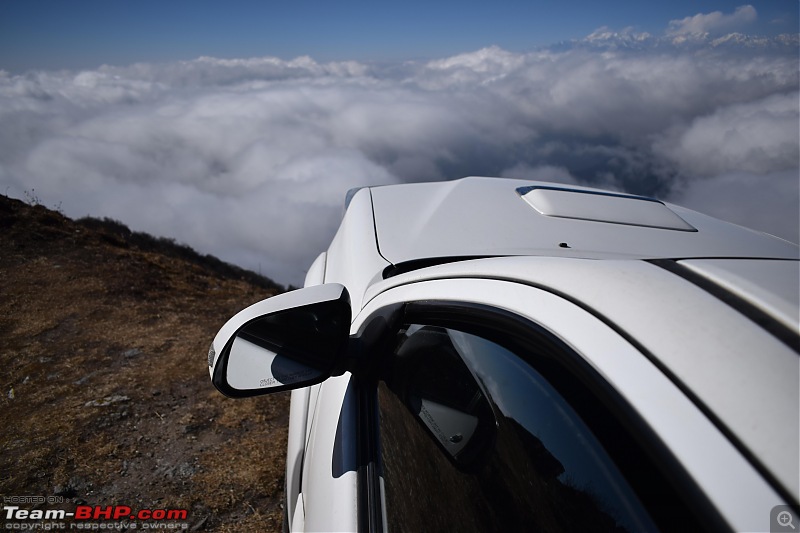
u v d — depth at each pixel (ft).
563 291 2.92
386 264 6.24
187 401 11.89
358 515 3.64
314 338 4.46
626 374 2.21
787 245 6.50
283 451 10.24
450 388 3.55
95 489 9.06
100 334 15.33
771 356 1.98
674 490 1.85
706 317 2.26
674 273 2.72
